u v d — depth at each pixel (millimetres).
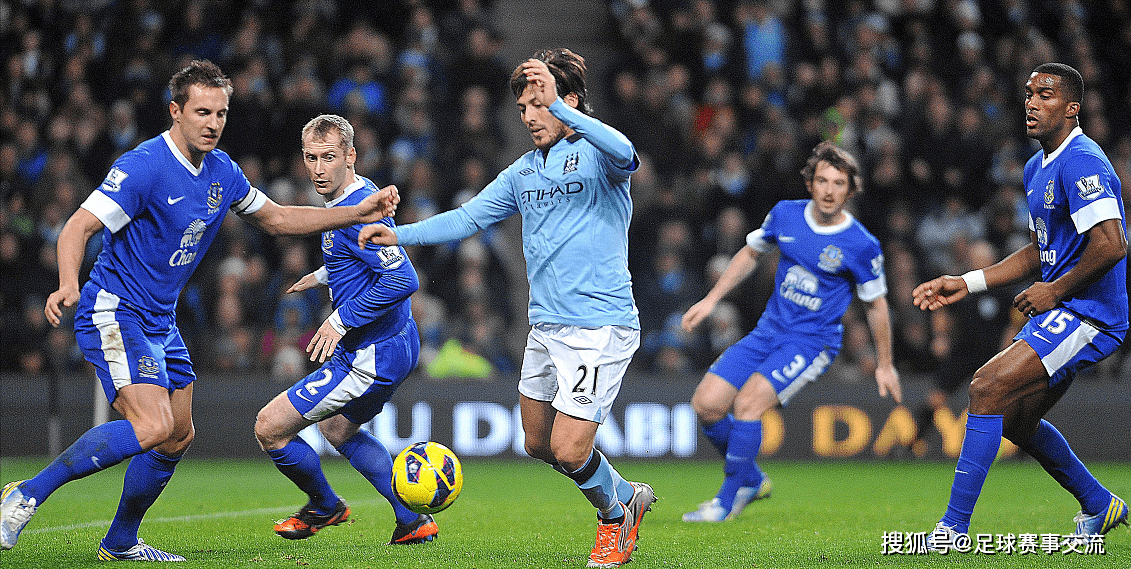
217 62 56188
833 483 34594
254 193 18219
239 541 20422
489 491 31859
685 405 41156
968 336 40031
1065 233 19156
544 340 17828
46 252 45844
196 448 40969
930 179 51938
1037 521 24234
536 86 16484
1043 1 62406
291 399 18906
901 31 60875
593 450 17391
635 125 53969
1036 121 19078
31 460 39781
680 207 50688
